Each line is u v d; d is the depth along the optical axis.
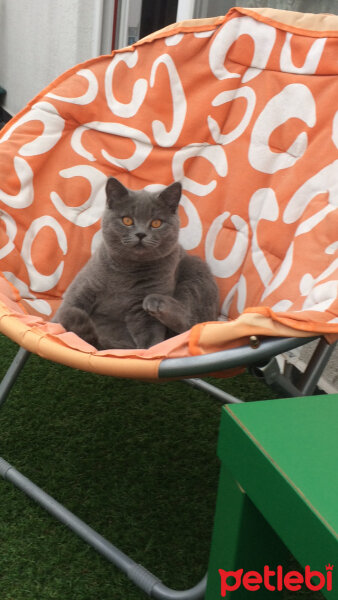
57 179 1.32
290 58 1.21
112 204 1.20
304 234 1.12
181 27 1.30
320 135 1.16
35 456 1.32
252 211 1.28
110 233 1.20
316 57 1.16
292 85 1.21
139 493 1.24
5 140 1.27
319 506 0.55
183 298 1.25
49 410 1.48
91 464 1.31
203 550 1.10
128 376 0.86
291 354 1.34
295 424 0.67
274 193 1.23
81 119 1.33
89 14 2.69
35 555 1.06
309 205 1.14
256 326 0.81
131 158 1.35
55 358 0.89
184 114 1.32
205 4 2.14
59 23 3.09
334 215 1.06
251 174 1.28
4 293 1.04
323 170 1.14
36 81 3.70
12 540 1.09
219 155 1.33
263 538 0.70
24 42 3.94
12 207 1.25
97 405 1.52
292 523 0.57
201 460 1.35
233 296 1.31
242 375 1.71
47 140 1.30
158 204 1.19
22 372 1.61
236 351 0.82
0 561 1.04
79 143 1.35
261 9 1.25
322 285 0.93
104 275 1.23
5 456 1.31
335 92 1.14
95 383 1.60
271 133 1.25
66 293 1.28
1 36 4.73
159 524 1.16
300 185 1.18
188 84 1.32
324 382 1.62
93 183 1.35
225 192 1.32
